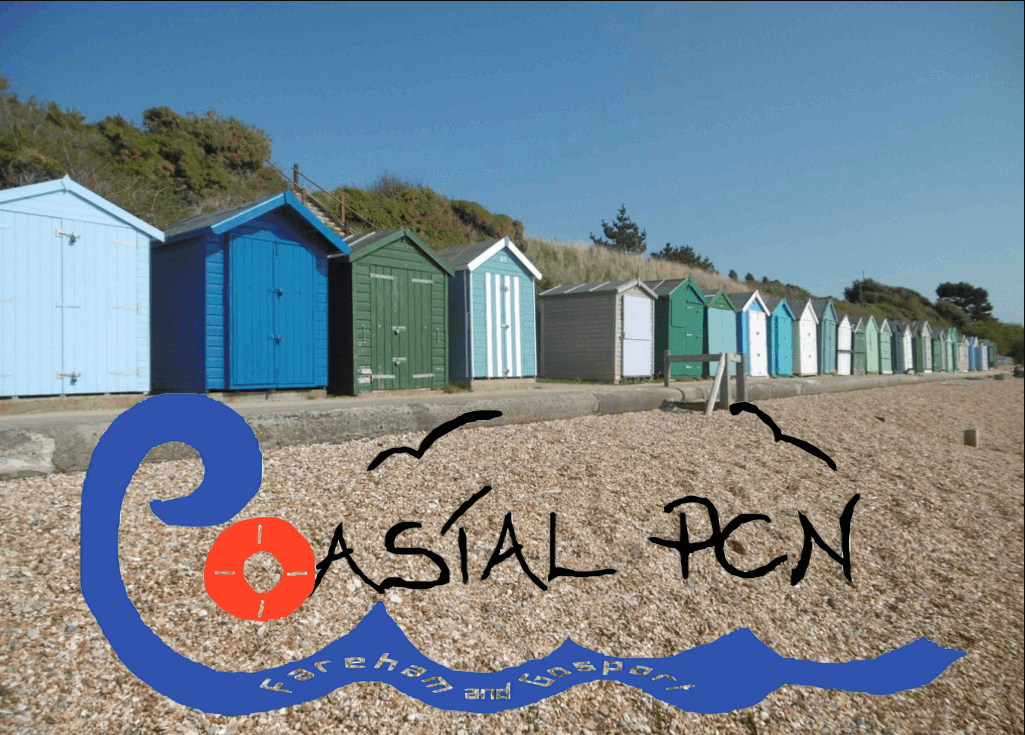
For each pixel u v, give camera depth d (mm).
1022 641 6051
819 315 28109
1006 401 25406
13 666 3484
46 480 5398
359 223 25547
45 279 8594
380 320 11898
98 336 9031
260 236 10430
